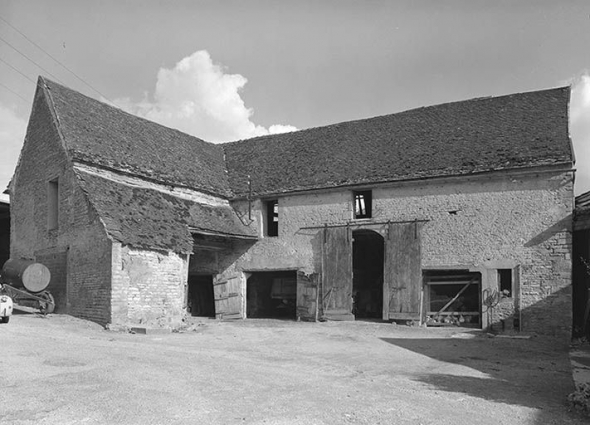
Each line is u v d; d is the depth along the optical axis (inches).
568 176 588.4
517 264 605.6
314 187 734.5
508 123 685.3
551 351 486.3
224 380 283.4
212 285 878.4
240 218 798.5
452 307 658.8
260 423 206.2
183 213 696.4
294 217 757.9
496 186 626.8
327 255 724.0
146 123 830.5
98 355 338.0
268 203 837.2
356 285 815.7
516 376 351.6
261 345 474.6
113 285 543.2
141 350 374.6
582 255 585.6
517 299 602.5
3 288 563.8
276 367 345.7
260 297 833.5
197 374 295.3
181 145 852.6
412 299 660.7
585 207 589.9
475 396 278.5
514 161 611.8
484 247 625.6
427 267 656.4
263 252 775.1
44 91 684.7
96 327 531.8
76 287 592.4
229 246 803.4
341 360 398.9
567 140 610.5
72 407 216.2
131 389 249.6
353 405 241.6
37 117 706.8
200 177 791.7
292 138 885.8
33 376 269.3
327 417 219.1
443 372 357.7
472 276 640.4
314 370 345.1
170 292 613.3
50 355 328.2
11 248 747.4
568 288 576.7
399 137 759.7
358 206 808.9
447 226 650.2
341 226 718.5
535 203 603.2
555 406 261.7
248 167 856.9
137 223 601.3
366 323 674.2
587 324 560.7
